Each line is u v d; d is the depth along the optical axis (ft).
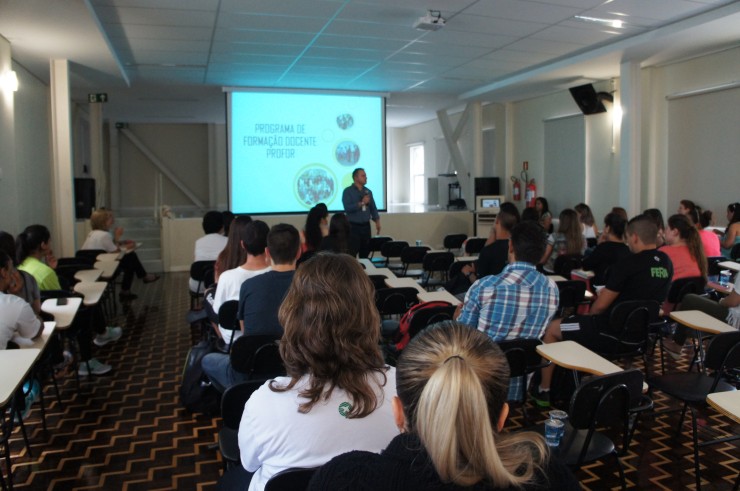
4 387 6.80
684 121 25.44
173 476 9.23
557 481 2.81
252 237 10.50
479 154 37.14
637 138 25.64
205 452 10.05
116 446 10.28
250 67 27.02
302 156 32.60
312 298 4.47
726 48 22.79
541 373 11.73
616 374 7.18
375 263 25.35
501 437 2.90
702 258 14.12
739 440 10.19
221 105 39.11
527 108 37.32
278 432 4.27
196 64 26.23
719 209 24.06
